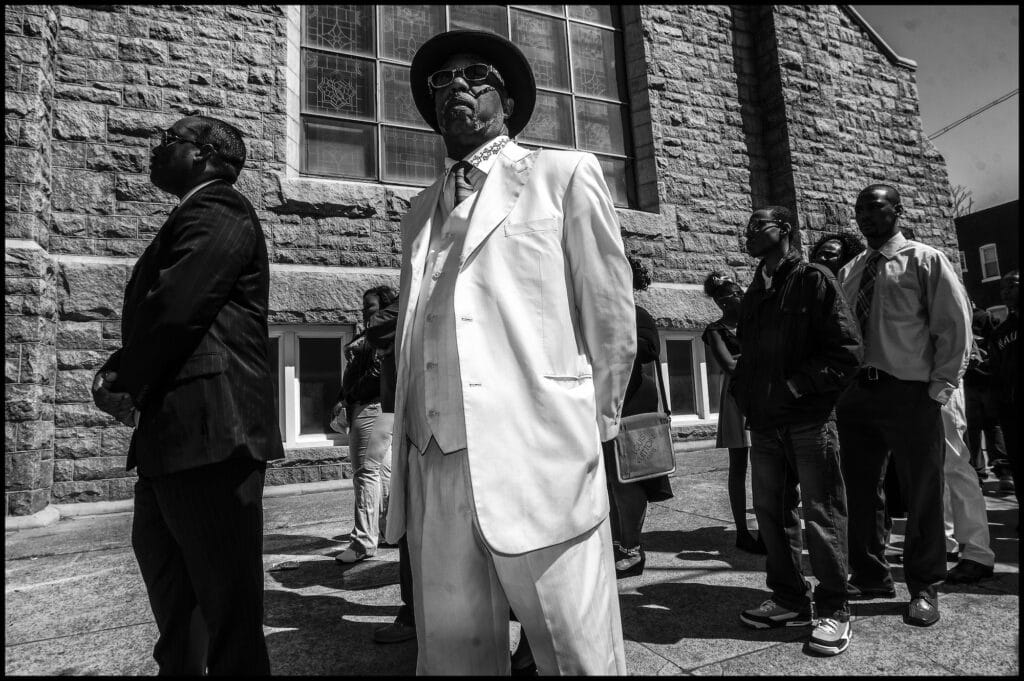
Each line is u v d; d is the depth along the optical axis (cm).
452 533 145
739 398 282
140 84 586
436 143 734
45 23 528
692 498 509
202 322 167
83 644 252
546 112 796
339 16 709
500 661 148
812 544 247
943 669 217
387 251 662
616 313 155
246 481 173
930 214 935
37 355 490
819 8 911
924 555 265
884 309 293
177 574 182
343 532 434
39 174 516
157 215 578
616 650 146
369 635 259
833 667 222
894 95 943
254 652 169
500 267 151
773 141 870
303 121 677
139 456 169
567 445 142
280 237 622
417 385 160
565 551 139
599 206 156
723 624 265
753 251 279
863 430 297
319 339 630
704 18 874
